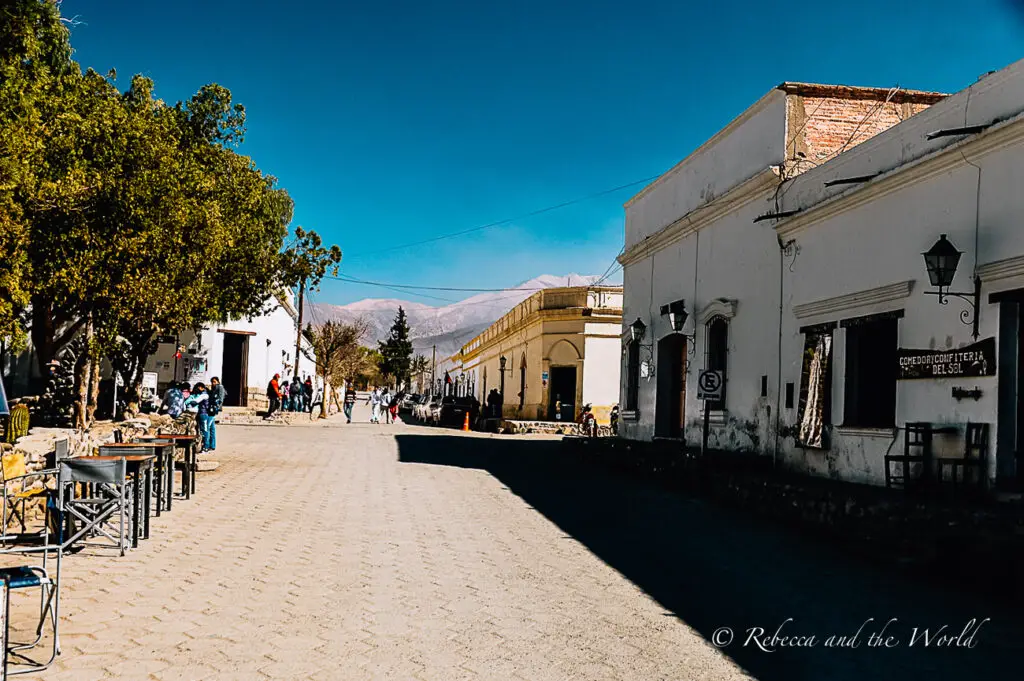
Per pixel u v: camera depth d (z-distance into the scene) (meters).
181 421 19.14
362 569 7.30
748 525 10.16
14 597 6.16
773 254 13.76
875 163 11.04
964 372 8.97
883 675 4.92
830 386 11.77
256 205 19.38
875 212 10.87
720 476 12.33
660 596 6.63
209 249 14.12
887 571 7.66
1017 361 8.54
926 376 9.59
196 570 7.12
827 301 11.86
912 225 10.05
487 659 5.02
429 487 13.21
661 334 18.95
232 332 36.19
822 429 11.80
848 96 14.05
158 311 13.82
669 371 19.05
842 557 8.28
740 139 15.40
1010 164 8.48
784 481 11.09
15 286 10.41
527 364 38.22
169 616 5.75
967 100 9.33
